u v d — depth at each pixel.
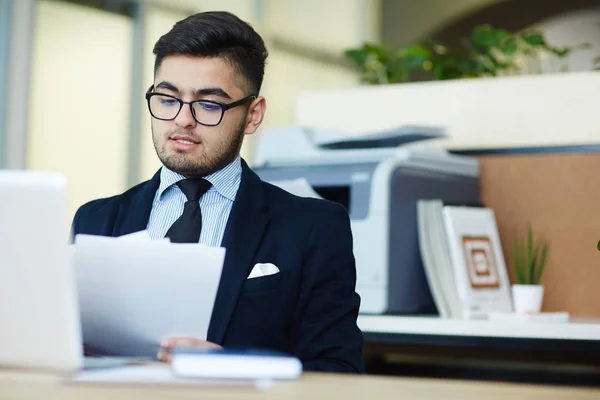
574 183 2.80
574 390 1.01
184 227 1.68
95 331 1.38
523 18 8.76
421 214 2.61
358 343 1.64
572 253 2.79
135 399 0.89
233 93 1.66
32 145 4.99
